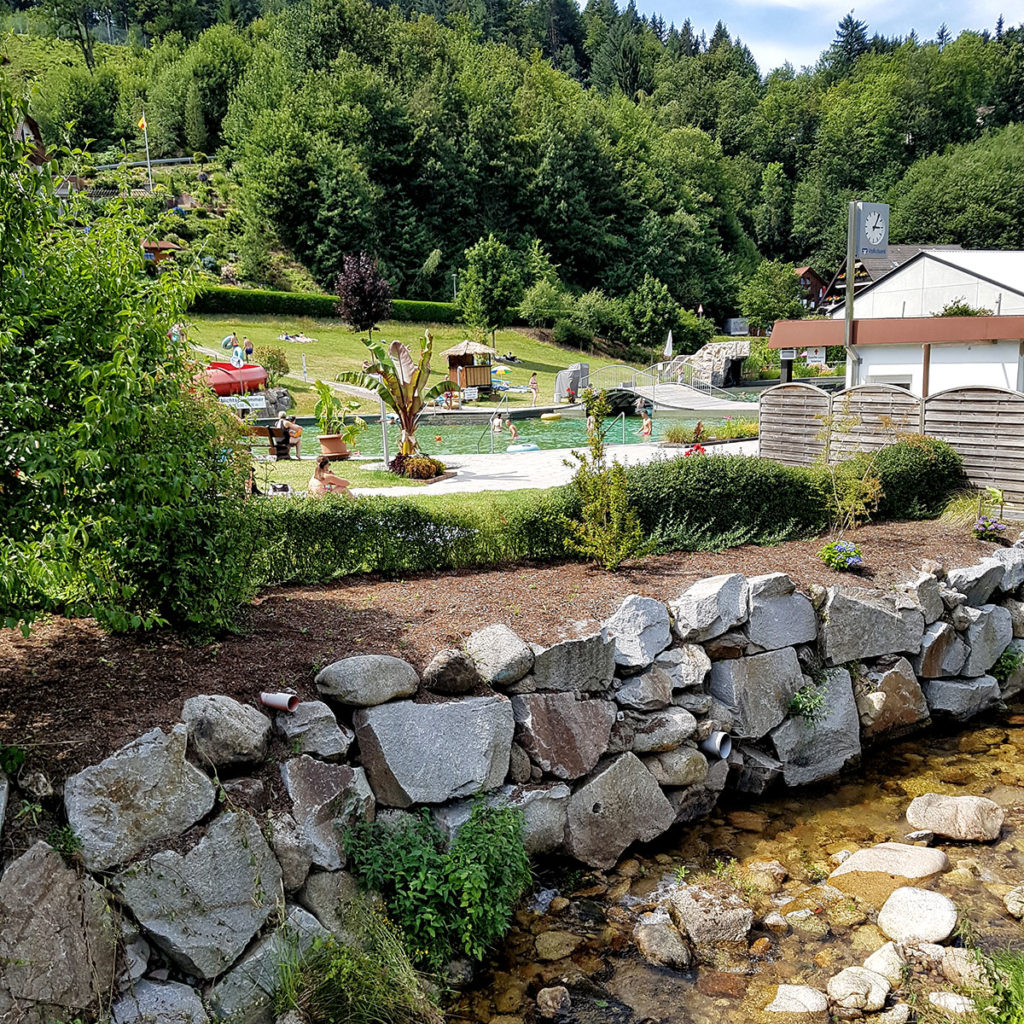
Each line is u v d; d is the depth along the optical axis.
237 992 4.76
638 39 130.88
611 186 82.50
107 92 95.12
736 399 45.69
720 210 92.06
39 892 4.21
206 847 4.81
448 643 7.05
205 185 78.12
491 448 26.67
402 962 5.14
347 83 76.94
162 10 118.44
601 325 69.00
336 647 6.84
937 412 14.83
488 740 6.29
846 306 21.28
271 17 108.94
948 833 7.34
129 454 5.56
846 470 12.52
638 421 37.03
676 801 7.57
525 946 5.89
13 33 110.19
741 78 124.12
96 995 4.31
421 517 9.52
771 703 8.36
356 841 5.55
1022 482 13.59
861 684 9.19
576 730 6.89
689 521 10.81
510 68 102.19
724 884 6.64
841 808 7.99
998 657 10.70
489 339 60.66
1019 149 83.38
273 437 23.02
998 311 24.27
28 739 4.82
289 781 5.42
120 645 6.50
